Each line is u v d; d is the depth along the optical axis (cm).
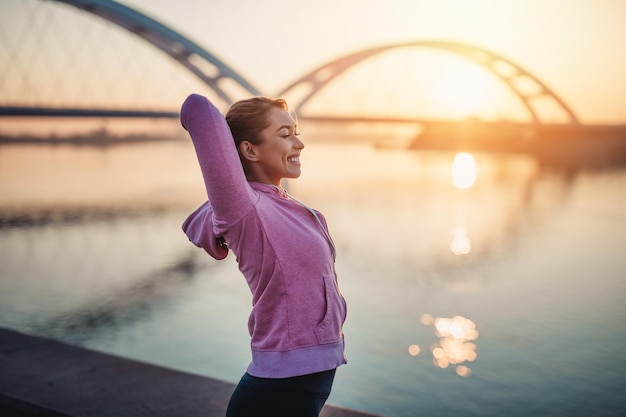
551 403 1270
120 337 1864
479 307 2212
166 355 1667
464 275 2809
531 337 1786
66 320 2053
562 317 2025
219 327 1978
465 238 3844
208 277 2794
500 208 5219
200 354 1689
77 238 3834
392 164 11600
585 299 2283
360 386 1383
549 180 7994
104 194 6084
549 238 3769
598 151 13412
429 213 4994
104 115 6956
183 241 3772
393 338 1825
